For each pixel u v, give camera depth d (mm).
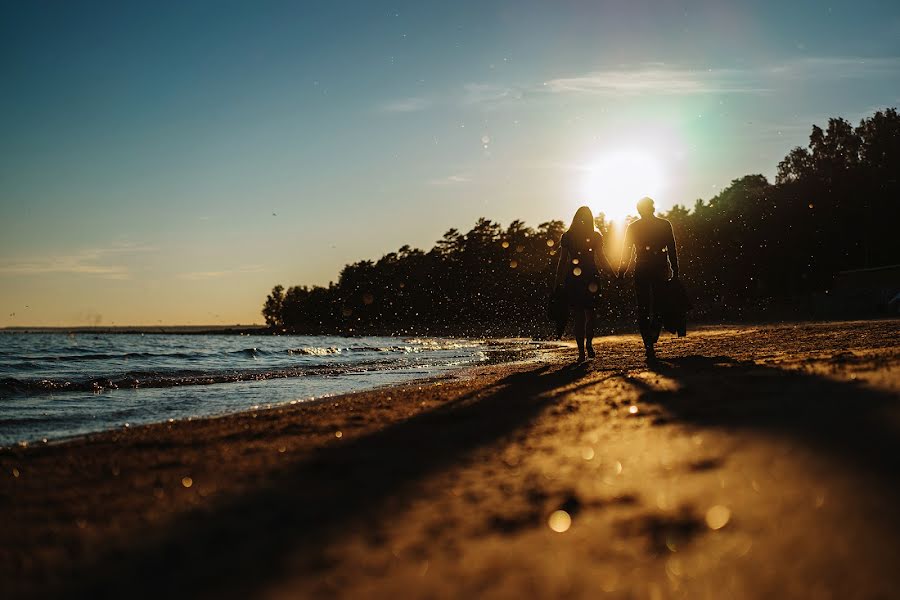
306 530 2727
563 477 3291
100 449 5262
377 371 14188
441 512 2859
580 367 9867
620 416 4906
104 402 9891
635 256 10234
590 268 10773
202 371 15789
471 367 13992
